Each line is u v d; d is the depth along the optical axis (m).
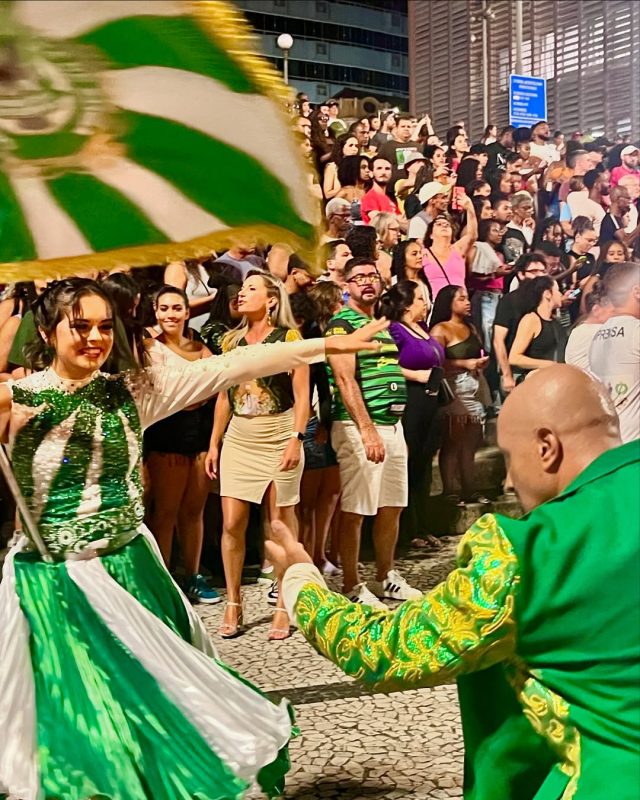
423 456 5.72
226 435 4.15
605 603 1.17
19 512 2.27
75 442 2.29
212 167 1.83
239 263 5.04
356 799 2.67
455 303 5.88
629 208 7.36
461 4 9.54
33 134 1.71
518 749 1.35
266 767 2.36
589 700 1.19
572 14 9.09
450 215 6.18
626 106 8.95
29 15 1.52
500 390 6.44
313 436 4.76
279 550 1.52
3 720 2.17
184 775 2.18
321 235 1.94
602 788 1.16
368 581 5.16
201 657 2.37
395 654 1.26
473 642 1.19
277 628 4.16
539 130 7.44
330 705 3.38
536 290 6.09
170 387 2.42
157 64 1.62
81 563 2.31
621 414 4.92
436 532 6.05
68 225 1.88
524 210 6.64
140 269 4.60
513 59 9.30
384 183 6.25
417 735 3.11
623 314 4.99
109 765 2.12
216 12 1.57
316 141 6.11
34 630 2.25
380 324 2.48
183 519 4.71
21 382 2.29
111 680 2.22
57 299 2.27
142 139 1.74
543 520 1.22
